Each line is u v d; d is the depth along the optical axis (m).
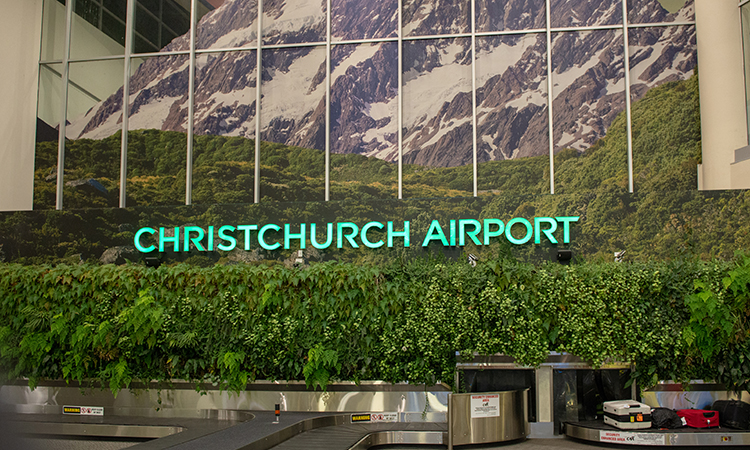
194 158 12.09
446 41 11.91
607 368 7.36
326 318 7.55
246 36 12.32
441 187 11.63
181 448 5.28
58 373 8.17
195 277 7.81
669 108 11.04
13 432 2.38
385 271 7.67
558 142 11.35
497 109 11.62
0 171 11.94
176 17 12.49
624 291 7.22
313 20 12.25
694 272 7.27
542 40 11.63
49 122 12.38
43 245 9.67
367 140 11.90
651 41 11.28
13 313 8.20
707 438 6.59
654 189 10.90
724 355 7.20
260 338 7.56
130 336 7.75
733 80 10.51
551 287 7.31
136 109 12.30
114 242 9.64
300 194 11.87
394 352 7.42
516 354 7.25
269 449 5.82
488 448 6.67
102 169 12.19
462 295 7.37
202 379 7.90
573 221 8.62
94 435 7.34
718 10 10.76
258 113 12.01
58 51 12.56
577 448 6.69
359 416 7.52
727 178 10.36
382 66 12.01
